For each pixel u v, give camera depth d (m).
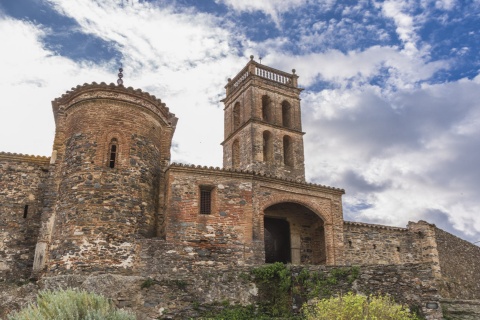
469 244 35.09
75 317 11.51
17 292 18.77
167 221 21.06
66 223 20.06
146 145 22.53
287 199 24.89
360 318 12.65
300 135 38.84
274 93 39.62
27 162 23.59
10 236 22.17
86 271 19.05
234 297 16.88
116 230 20.05
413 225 30.91
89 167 20.89
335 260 25.28
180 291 16.44
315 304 15.77
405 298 16.38
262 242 22.42
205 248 21.22
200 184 22.31
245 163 36.69
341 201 26.66
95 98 22.20
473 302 19.17
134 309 15.77
